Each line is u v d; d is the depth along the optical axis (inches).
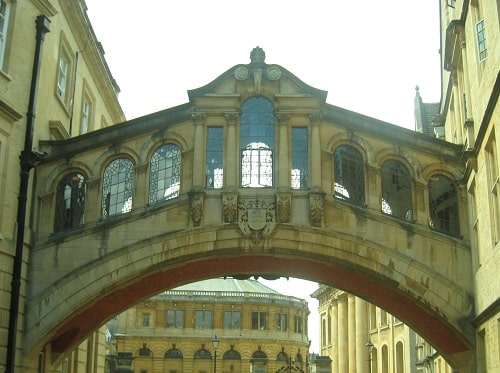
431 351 1318.9
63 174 810.8
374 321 1975.9
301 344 3467.0
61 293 767.1
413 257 771.4
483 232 692.7
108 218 791.7
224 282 3474.4
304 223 777.6
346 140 803.4
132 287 870.4
